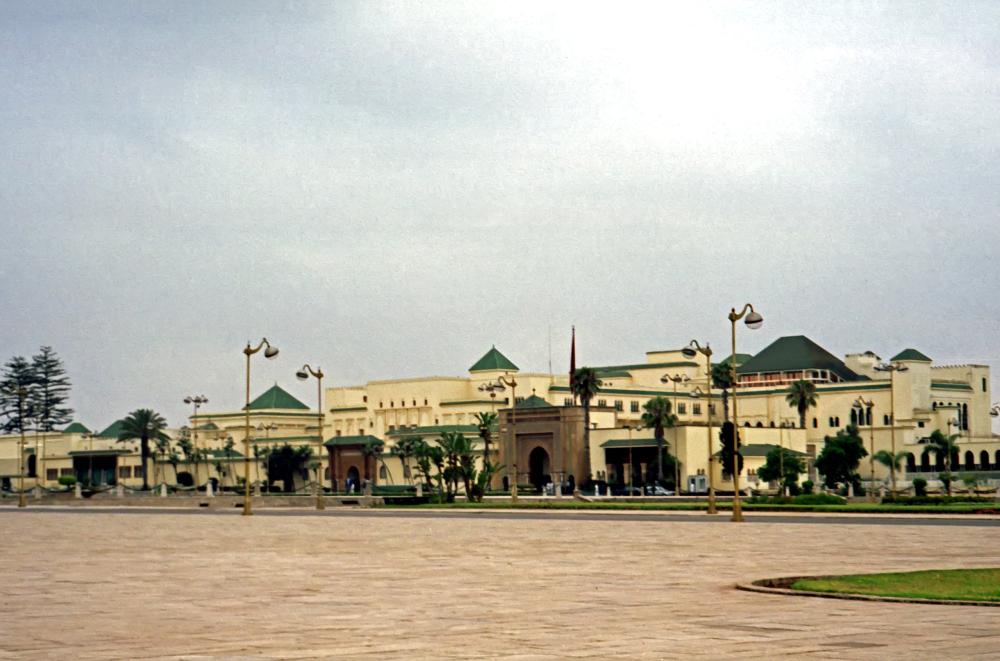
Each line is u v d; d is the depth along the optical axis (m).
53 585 32.78
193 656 19.61
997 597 26.88
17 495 186.12
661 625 22.91
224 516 98.31
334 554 45.50
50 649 20.50
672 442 174.00
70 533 66.62
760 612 24.80
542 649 20.02
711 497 85.94
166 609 26.50
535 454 188.50
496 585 31.64
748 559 40.09
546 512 98.50
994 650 19.34
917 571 33.22
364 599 28.31
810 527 63.53
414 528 68.88
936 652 19.16
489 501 136.38
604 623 23.34
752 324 73.00
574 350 189.00
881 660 18.38
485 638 21.45
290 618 24.66
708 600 27.28
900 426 186.50
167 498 150.25
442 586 31.52
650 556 42.28
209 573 36.66
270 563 40.84
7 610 26.45
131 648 20.56
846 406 199.00
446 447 146.00
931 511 83.38
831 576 31.75
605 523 72.50
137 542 55.94
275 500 143.25
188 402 170.75
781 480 156.00
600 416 190.88
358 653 19.78
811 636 21.14
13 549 50.69
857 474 160.38
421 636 21.78
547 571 36.16
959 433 196.25
